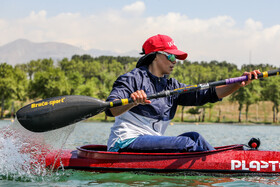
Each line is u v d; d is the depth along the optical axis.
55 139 3.61
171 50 3.50
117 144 3.43
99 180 3.10
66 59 124.94
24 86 67.75
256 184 3.00
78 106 3.24
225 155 3.39
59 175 3.30
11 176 3.28
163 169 3.33
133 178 3.18
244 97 61.25
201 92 3.65
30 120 3.33
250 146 3.66
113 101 3.11
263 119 69.31
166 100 3.52
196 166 3.32
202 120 63.06
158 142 3.33
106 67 135.12
